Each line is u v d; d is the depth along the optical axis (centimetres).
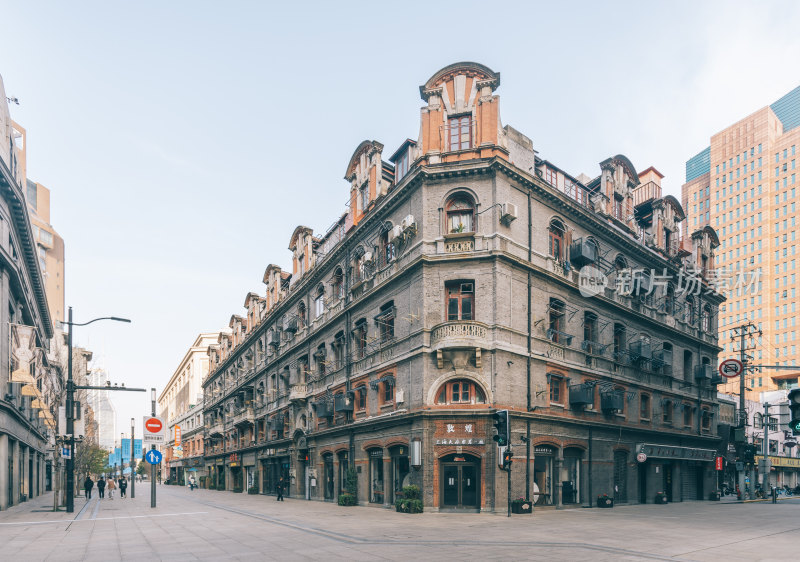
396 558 1270
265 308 5309
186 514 2586
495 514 2361
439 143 2761
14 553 1427
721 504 3478
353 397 3250
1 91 2855
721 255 12681
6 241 2992
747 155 12444
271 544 1530
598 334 3142
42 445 4856
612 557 1279
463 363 2534
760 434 5934
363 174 3416
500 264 2595
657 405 3559
